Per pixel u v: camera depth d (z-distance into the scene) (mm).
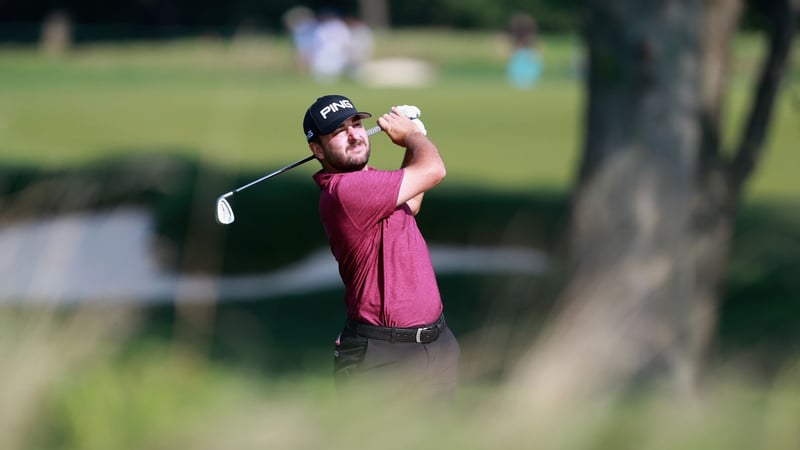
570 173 72938
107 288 40781
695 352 34562
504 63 163125
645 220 35656
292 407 8820
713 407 8516
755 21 40406
